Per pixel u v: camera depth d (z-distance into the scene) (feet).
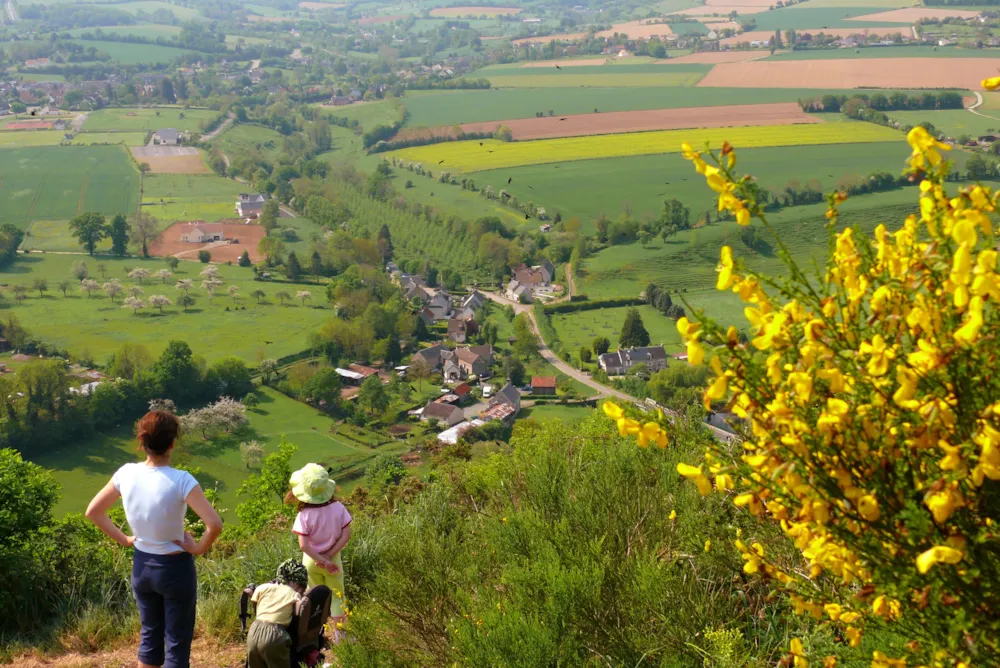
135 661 19.71
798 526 7.57
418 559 15.85
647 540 14.70
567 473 17.89
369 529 23.11
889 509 6.99
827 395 7.30
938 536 6.77
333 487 18.07
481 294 359.66
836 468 7.04
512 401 232.73
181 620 15.48
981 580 6.79
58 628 21.34
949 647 6.93
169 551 15.28
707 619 12.00
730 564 12.24
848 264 7.33
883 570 7.06
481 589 14.25
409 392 250.57
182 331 301.43
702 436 8.20
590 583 12.71
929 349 6.56
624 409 8.30
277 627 15.80
